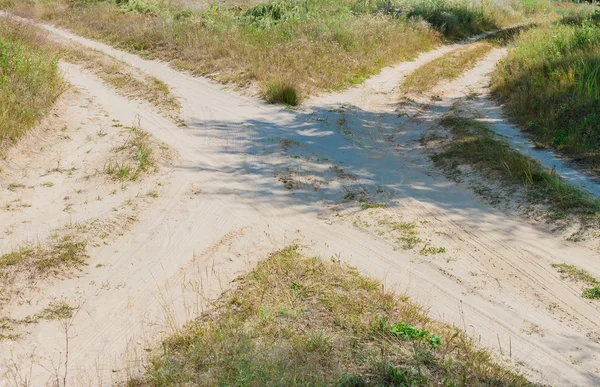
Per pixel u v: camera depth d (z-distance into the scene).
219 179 9.96
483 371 5.41
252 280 6.95
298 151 11.30
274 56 17.17
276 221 8.63
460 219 8.71
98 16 22.09
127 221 8.46
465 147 11.02
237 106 14.20
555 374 5.60
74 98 13.59
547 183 9.31
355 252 7.83
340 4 24.59
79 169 10.02
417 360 5.32
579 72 13.59
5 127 10.27
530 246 7.98
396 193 9.58
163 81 16.02
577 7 36.66
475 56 20.98
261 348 5.54
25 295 6.67
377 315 6.24
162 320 6.35
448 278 7.26
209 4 23.44
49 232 8.01
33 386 5.30
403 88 16.05
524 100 13.34
